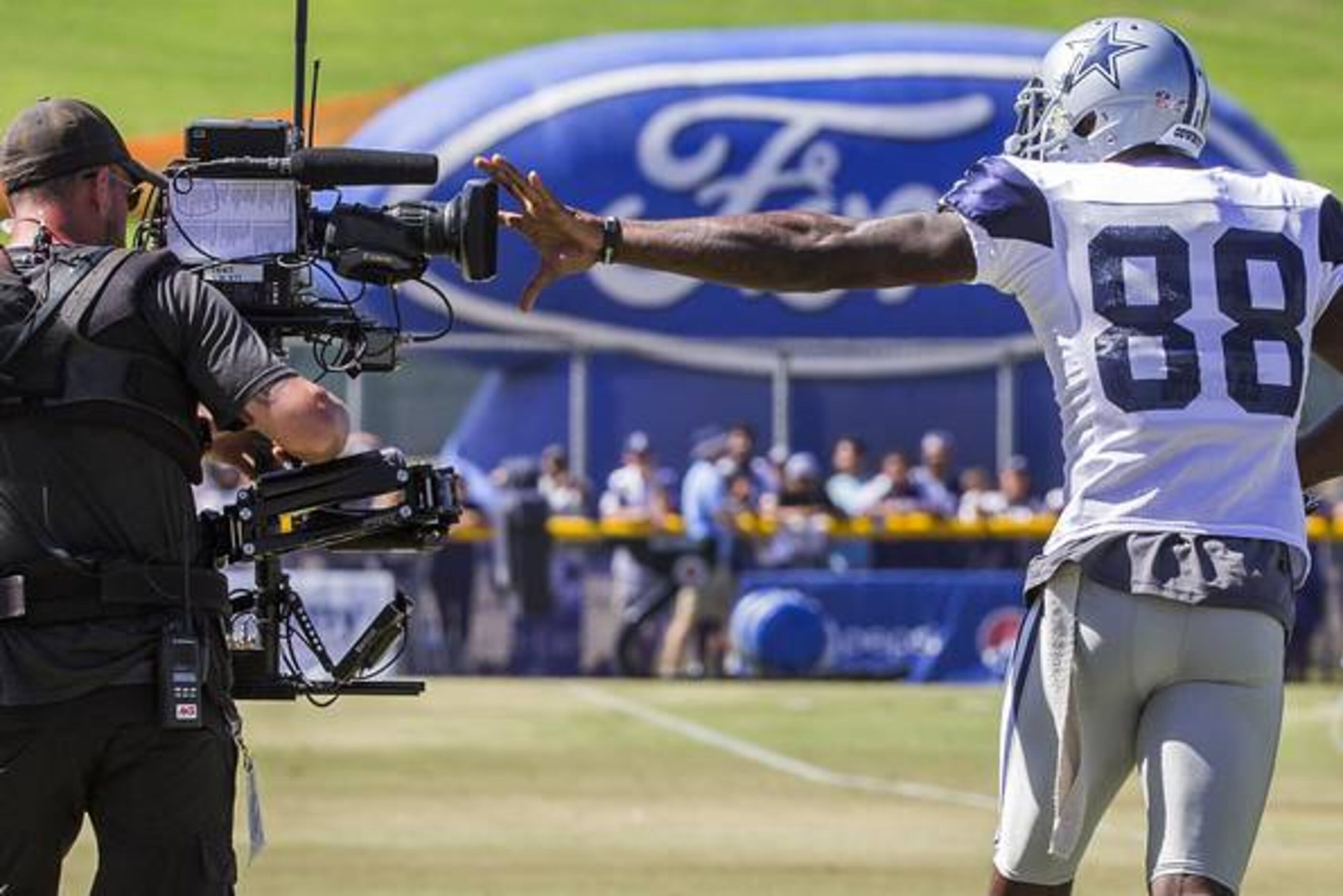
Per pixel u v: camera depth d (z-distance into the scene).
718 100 107.81
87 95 149.38
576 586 81.06
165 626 18.22
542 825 43.78
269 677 19.97
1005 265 19.44
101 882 18.33
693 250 19.19
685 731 61.88
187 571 18.50
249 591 20.30
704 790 49.66
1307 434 20.81
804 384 104.88
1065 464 19.66
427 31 166.00
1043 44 111.50
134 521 18.36
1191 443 19.08
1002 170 19.56
